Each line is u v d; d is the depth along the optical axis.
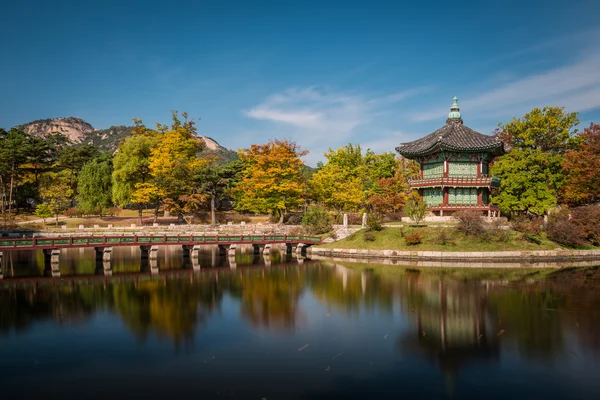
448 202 63.06
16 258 50.66
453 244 49.84
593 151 59.59
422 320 24.89
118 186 74.19
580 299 29.30
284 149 71.25
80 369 18.16
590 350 19.91
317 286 34.66
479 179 61.50
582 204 64.81
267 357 19.31
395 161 91.94
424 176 66.56
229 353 19.81
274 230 70.06
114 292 32.53
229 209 92.69
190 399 15.42
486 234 50.03
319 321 24.84
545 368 18.05
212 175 72.62
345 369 17.97
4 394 15.96
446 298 30.06
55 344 21.16
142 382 16.84
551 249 49.06
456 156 63.03
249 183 73.50
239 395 15.70
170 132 79.00
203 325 24.14
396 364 18.48
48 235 60.12
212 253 57.38
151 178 76.44
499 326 23.58
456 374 17.47
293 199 72.31
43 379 17.20
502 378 17.09
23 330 23.39
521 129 70.31
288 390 16.08
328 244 56.62
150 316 26.00
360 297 30.72
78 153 92.12
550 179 63.69
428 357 19.23
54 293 32.16
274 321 24.88
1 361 19.09
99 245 46.22
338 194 74.75
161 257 52.72
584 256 49.06
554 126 67.62
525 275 38.78
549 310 26.64
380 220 59.28
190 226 68.94
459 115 69.50
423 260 48.62
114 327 23.84
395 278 37.81
